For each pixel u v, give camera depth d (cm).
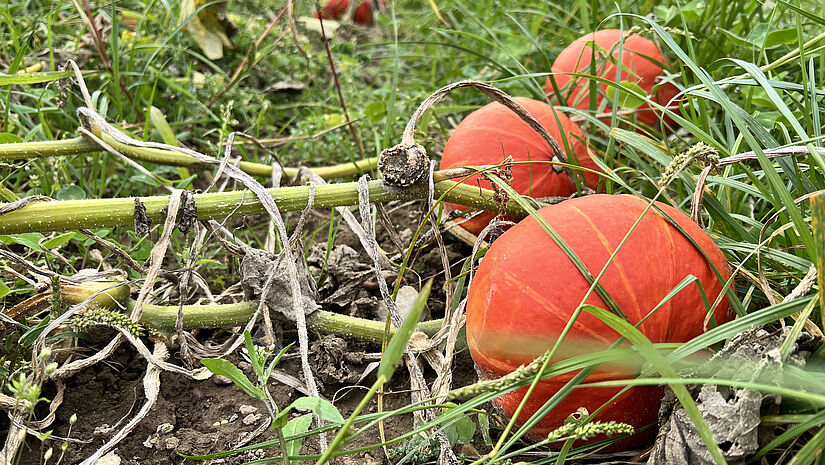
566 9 145
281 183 113
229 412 87
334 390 89
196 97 125
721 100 85
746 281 85
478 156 97
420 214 112
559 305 73
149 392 82
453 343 82
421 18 164
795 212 74
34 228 82
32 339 86
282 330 93
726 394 70
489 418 82
